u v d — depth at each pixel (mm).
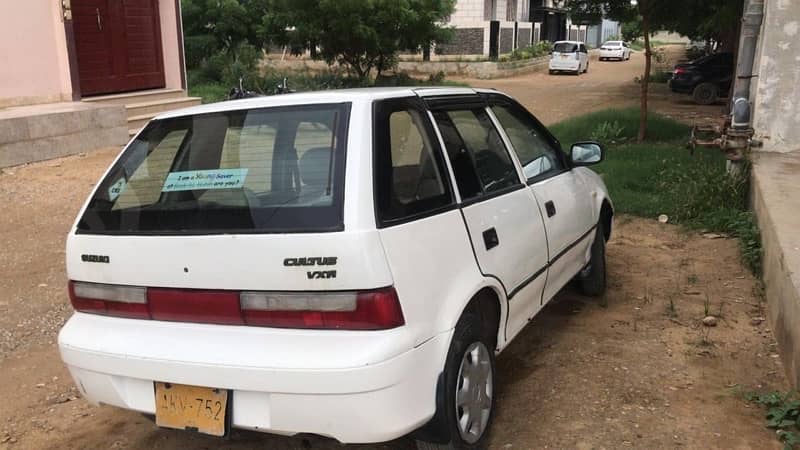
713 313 5020
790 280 4137
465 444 3158
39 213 8148
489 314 3512
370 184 2807
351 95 3125
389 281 2697
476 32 34719
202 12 25438
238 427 2807
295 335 2719
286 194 2875
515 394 3916
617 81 30016
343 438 2703
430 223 3027
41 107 11617
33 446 3617
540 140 4707
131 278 2984
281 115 3129
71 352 3062
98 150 11398
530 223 3902
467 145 3625
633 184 8797
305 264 2680
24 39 11844
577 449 3348
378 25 21438
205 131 3271
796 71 8266
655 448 3336
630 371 4145
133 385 3004
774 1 8211
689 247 6680
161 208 3066
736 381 3996
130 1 14023
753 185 7137
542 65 38969
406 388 2740
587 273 5285
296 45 22594
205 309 2842
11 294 5809
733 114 8117
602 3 14602
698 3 14164
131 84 14172
